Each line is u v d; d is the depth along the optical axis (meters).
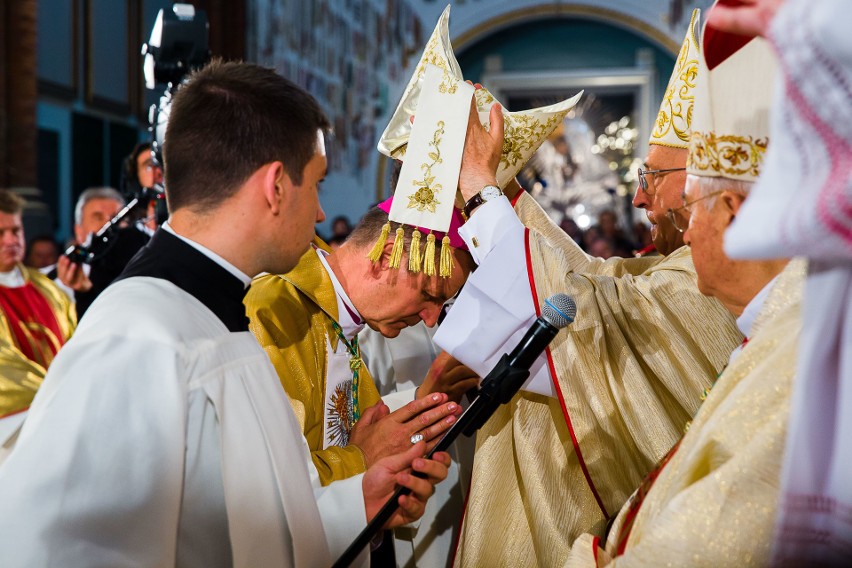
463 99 1.70
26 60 7.19
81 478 1.09
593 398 1.68
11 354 3.56
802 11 0.62
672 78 1.72
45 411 1.12
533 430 1.76
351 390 1.87
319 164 1.36
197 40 2.69
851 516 0.71
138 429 1.13
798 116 0.63
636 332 1.70
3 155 7.10
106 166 9.62
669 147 1.71
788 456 0.73
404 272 1.76
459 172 1.70
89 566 1.08
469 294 1.70
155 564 1.13
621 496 1.69
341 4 13.79
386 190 16.27
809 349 0.71
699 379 1.65
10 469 1.09
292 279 1.78
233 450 1.22
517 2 16.50
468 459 2.06
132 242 3.74
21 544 1.06
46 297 4.15
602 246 9.84
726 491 0.88
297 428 1.37
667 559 0.89
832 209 0.60
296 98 1.32
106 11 9.53
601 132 17.08
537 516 1.70
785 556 0.74
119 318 1.20
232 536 1.20
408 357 2.26
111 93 9.68
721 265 1.16
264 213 1.30
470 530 1.76
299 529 1.29
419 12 16.77
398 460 1.48
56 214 8.72
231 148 1.27
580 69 17.33
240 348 1.30
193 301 1.28
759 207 0.66
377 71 15.40
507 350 1.70
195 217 1.30
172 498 1.15
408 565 2.01
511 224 1.69
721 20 0.74
